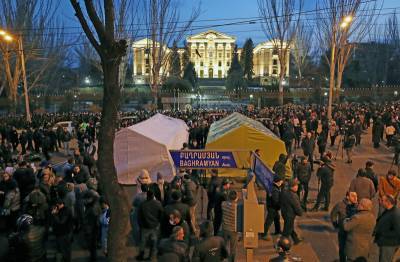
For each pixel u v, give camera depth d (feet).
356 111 98.78
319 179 34.22
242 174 42.34
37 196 23.85
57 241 22.03
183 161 19.53
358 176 26.50
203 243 17.15
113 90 13.52
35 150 65.16
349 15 84.43
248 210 16.57
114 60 13.38
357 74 237.66
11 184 26.73
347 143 53.47
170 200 23.73
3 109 140.26
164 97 171.01
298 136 68.49
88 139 68.95
